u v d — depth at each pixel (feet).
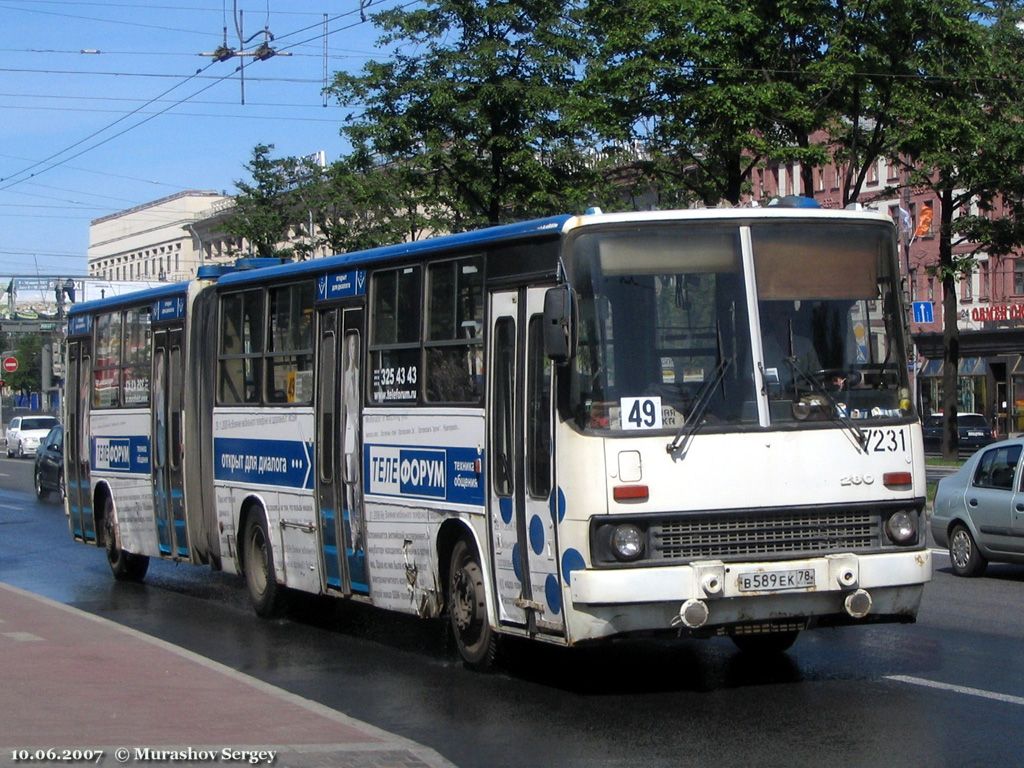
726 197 99.40
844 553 31.58
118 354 60.75
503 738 29.01
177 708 29.84
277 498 46.98
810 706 30.91
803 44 91.91
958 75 91.25
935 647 38.19
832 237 32.71
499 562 34.60
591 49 99.04
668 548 30.76
